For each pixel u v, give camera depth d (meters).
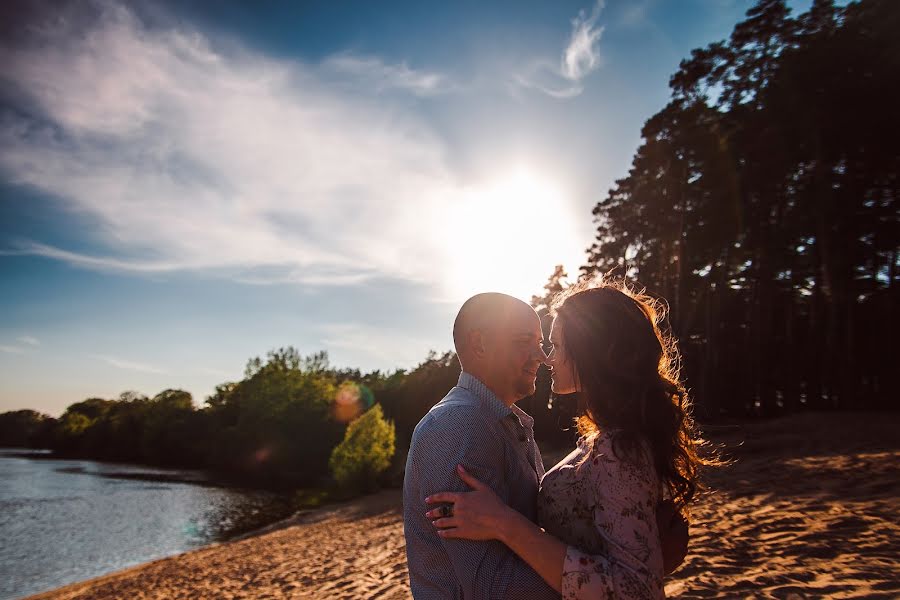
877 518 5.67
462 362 1.99
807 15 30.36
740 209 31.08
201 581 11.88
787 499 7.55
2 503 38.19
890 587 3.59
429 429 1.78
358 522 19.30
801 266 31.19
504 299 1.97
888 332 30.47
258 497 40.69
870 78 26.27
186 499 39.62
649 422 1.66
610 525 1.52
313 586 8.07
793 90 27.75
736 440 16.17
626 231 41.75
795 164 29.73
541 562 1.49
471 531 1.57
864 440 14.04
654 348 1.77
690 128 33.03
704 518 7.02
